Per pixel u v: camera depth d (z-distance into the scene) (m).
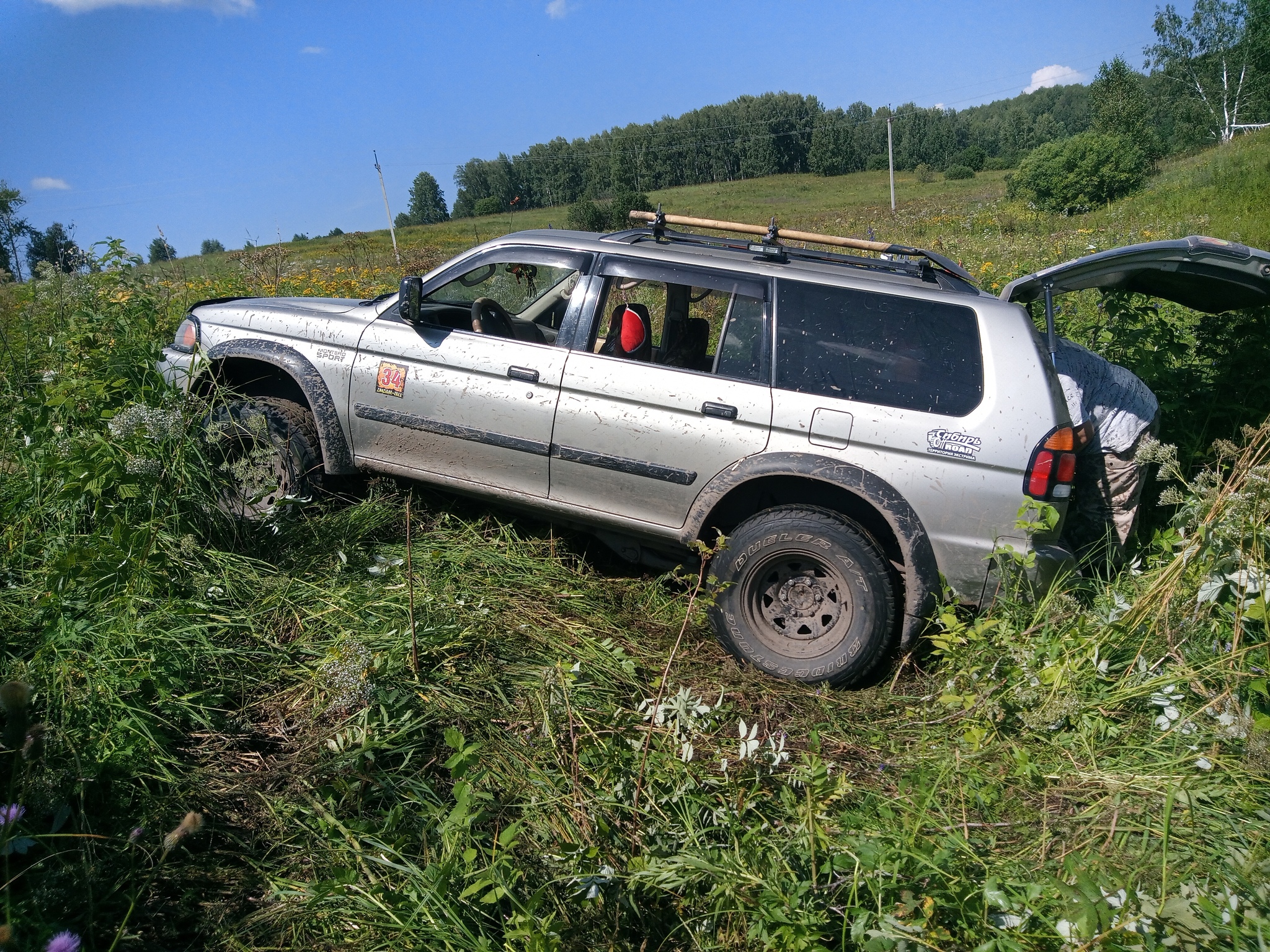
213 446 4.39
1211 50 52.84
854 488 3.76
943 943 2.19
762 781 2.88
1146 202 27.47
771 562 3.86
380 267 19.44
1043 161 34.75
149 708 2.99
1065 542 4.19
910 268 4.29
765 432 3.89
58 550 3.63
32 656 3.12
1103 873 2.48
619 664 3.67
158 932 2.23
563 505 4.31
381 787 2.75
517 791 2.80
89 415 4.31
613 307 4.29
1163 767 2.97
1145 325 5.73
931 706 3.61
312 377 4.59
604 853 2.48
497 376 4.28
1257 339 5.01
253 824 2.64
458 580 4.09
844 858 2.45
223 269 12.18
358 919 2.25
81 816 2.42
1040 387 3.69
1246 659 3.18
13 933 1.85
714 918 2.33
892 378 3.83
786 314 3.99
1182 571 3.37
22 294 6.61
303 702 3.22
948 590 3.75
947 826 2.76
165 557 3.56
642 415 4.05
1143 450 3.75
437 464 4.50
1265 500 3.25
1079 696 3.23
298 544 4.25
